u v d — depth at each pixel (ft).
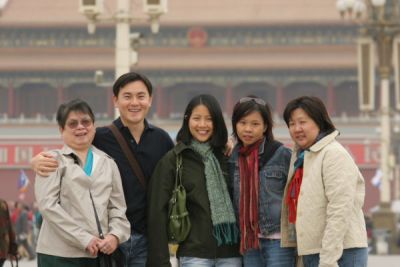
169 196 70.18
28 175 477.36
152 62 576.20
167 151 73.00
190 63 576.61
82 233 66.44
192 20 584.40
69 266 67.62
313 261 68.08
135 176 71.36
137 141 72.08
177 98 619.26
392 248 268.62
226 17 588.91
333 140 68.18
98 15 147.95
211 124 71.00
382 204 273.95
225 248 70.49
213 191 69.92
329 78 586.86
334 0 595.47
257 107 70.69
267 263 70.90
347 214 66.33
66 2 600.80
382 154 273.75
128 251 71.05
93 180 67.67
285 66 578.25
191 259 69.97
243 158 71.00
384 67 264.31
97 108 609.42
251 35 591.78
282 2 597.93
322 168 67.46
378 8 247.50
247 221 70.08
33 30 586.86
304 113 68.49
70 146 68.64
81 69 580.71
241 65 578.25
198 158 70.69
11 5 597.93
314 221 67.36
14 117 590.96
